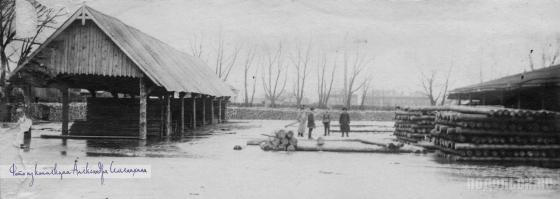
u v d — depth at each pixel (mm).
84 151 15508
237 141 20516
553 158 13766
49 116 38000
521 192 9305
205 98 35312
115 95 30766
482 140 14102
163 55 27500
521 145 13938
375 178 10828
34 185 9602
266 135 23891
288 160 13867
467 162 13719
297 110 50625
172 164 12617
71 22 19609
